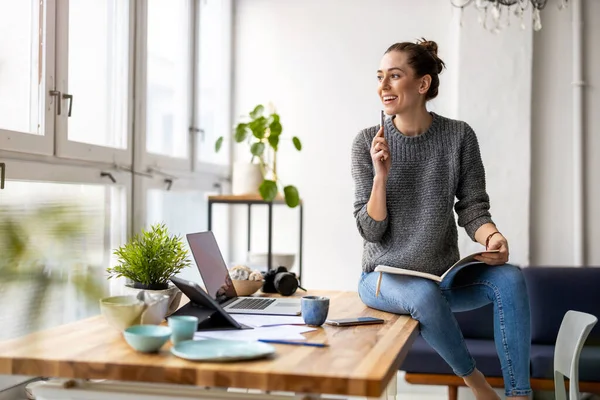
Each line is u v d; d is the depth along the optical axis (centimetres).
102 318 185
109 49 305
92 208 295
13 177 231
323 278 441
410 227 220
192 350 140
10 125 236
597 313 364
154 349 140
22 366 136
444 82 424
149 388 144
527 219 410
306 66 443
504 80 412
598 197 413
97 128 297
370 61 436
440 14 426
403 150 222
